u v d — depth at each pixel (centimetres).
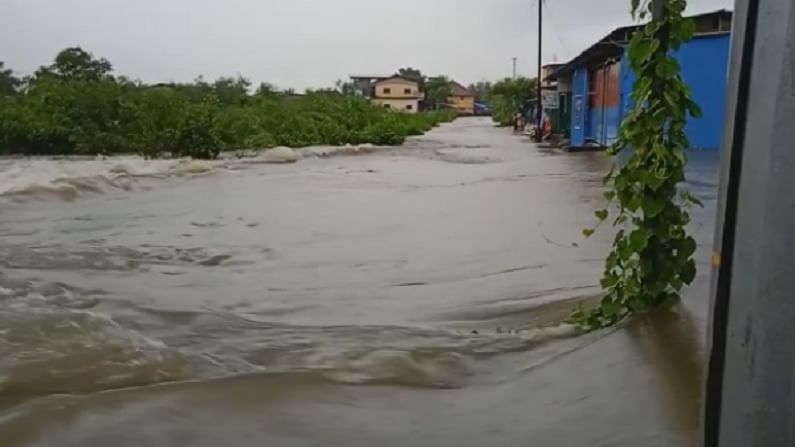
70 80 3148
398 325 489
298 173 1822
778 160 110
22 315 482
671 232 414
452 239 826
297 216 1048
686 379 319
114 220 1017
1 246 798
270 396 346
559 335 438
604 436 286
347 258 736
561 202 1128
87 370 385
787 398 113
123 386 365
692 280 425
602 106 2505
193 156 2389
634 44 403
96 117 2714
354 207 1145
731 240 118
